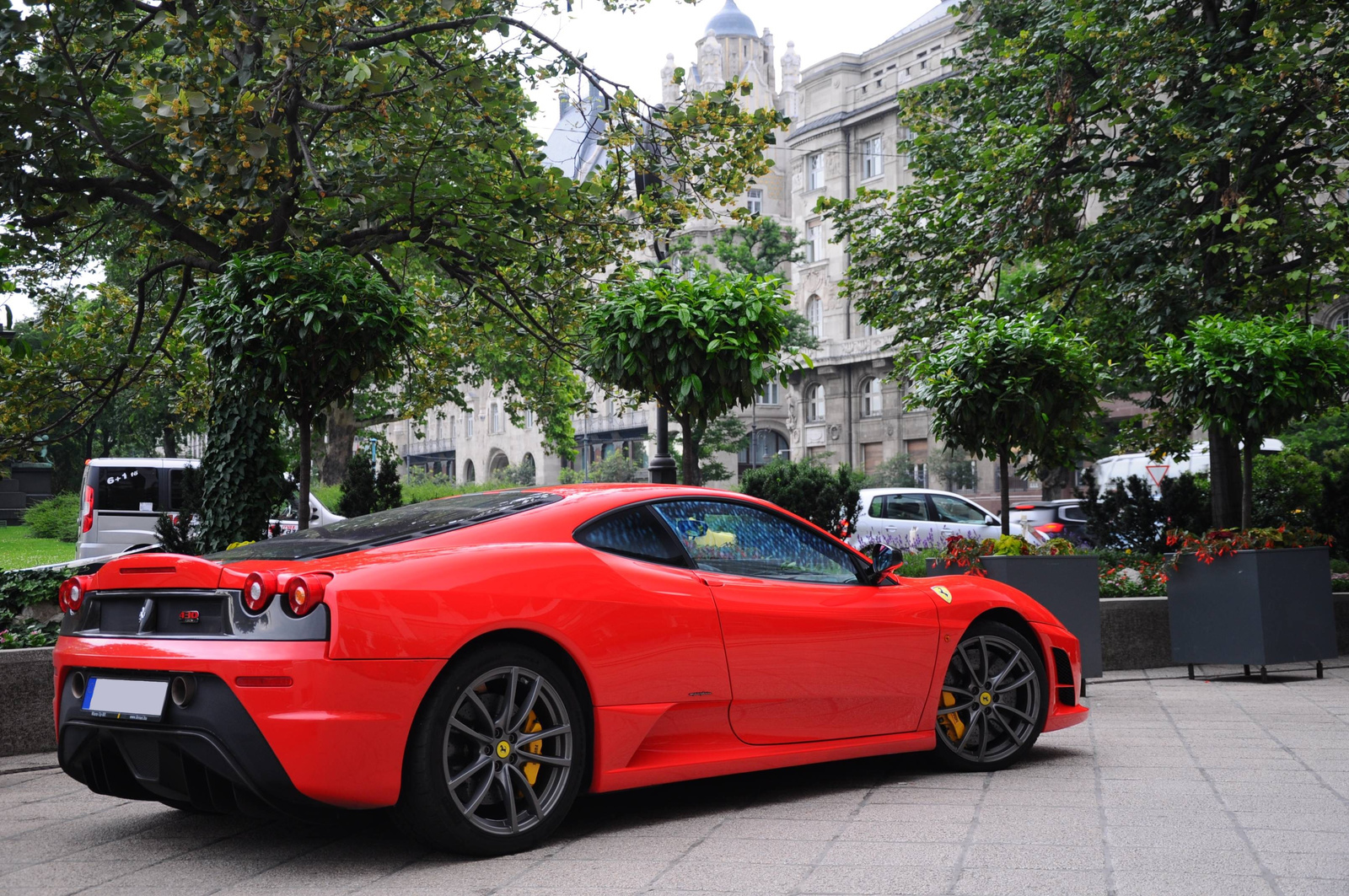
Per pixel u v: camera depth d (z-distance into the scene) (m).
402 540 4.04
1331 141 13.37
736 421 46.34
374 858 3.85
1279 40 12.93
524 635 3.97
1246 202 13.36
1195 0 14.55
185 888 3.53
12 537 38.53
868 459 54.34
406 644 3.62
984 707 5.30
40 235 11.97
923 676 5.07
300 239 11.06
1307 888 3.25
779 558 4.82
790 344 51.16
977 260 15.80
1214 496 14.09
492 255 13.07
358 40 11.77
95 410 14.64
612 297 8.59
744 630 4.47
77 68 11.23
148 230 12.76
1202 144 13.63
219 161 9.77
